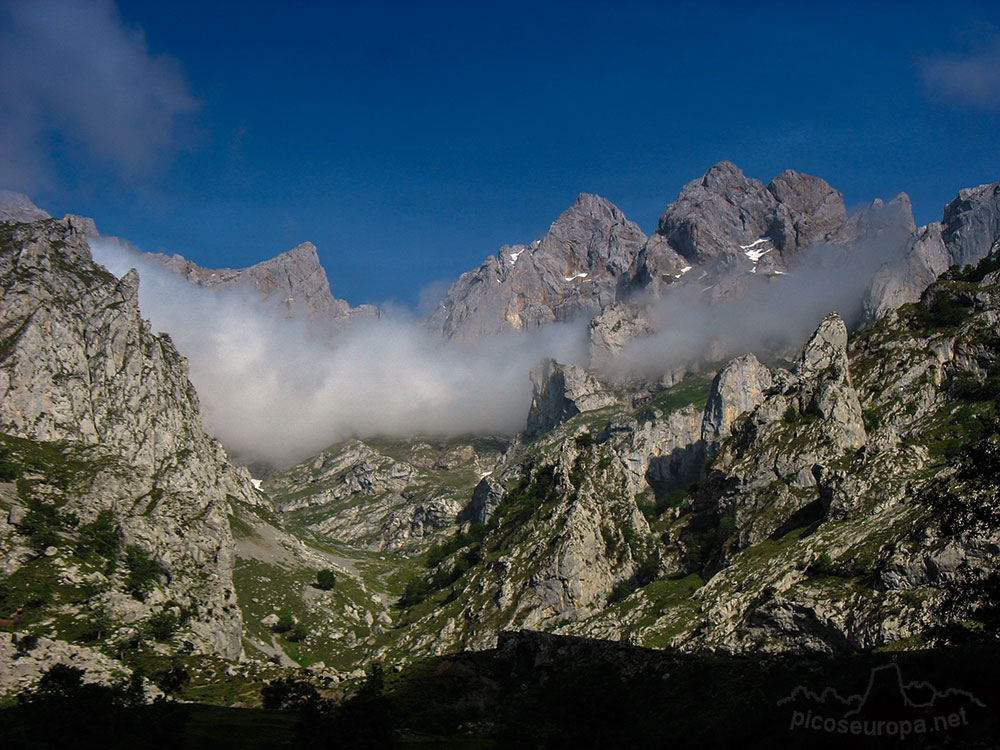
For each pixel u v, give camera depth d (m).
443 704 106.50
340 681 129.75
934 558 119.75
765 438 194.00
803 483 176.88
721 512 193.12
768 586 145.25
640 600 179.38
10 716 90.19
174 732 85.56
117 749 81.50
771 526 172.62
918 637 103.88
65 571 185.62
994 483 74.44
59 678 89.19
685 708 89.88
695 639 147.38
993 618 72.62
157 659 152.38
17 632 144.38
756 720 75.75
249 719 100.69
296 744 85.06
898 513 140.38
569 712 86.19
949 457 152.62
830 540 147.00
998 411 78.00
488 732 95.38
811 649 127.06
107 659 139.50
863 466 164.00
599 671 91.12
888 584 124.00
